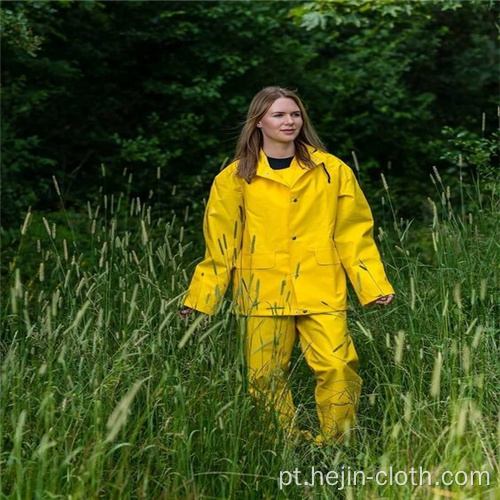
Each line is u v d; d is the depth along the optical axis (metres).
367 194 10.37
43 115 11.11
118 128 11.45
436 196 10.71
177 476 3.71
